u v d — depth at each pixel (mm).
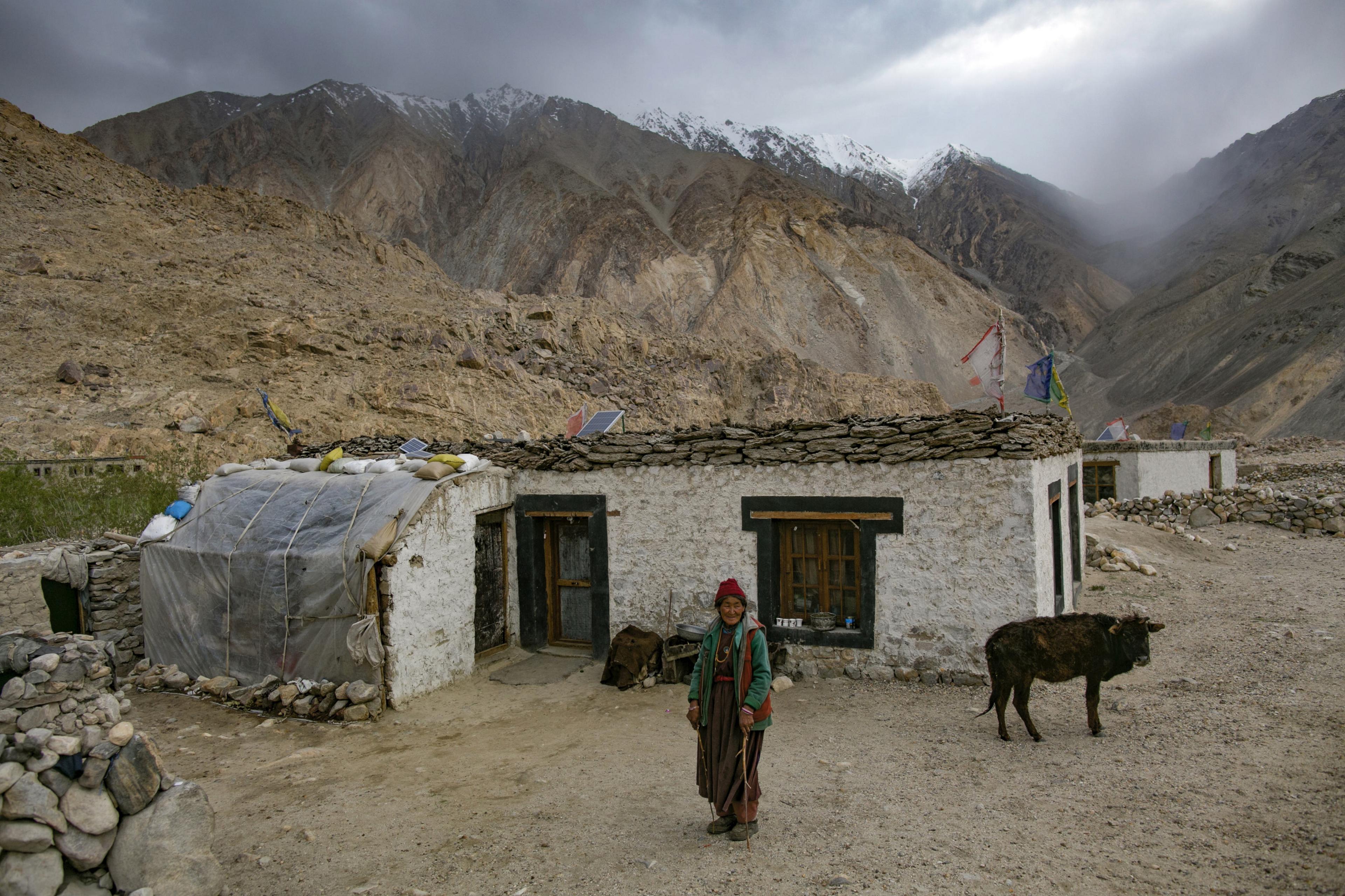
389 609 8688
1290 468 30281
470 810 5898
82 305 41000
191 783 4465
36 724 4105
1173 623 10602
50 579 10078
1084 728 6930
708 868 4711
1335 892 3949
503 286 161125
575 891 4543
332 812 5977
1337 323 91812
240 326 42969
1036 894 4238
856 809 5504
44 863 3947
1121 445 20328
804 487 9453
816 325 133625
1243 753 5961
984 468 8648
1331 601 10977
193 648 9914
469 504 10023
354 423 37812
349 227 73188
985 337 11656
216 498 10469
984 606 8641
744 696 4988
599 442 10641
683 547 10070
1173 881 4266
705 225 161250
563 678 9781
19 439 27328
